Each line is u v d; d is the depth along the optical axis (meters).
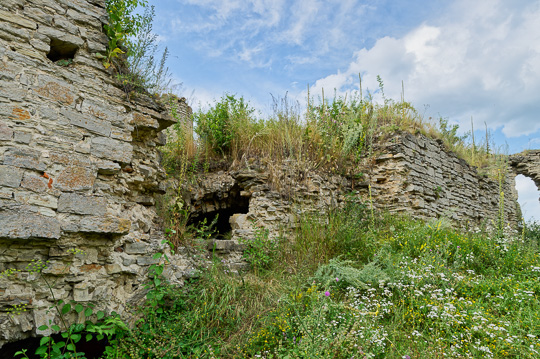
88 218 3.49
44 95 3.44
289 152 7.49
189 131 8.09
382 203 8.52
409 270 5.05
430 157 9.56
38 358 3.38
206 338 3.62
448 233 6.80
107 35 4.15
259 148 7.66
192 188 7.30
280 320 3.72
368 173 8.68
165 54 5.30
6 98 3.19
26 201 3.12
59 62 3.68
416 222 7.51
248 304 4.26
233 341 3.63
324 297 3.83
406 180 8.37
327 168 8.00
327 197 7.59
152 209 4.94
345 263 5.63
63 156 3.45
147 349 3.31
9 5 3.38
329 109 9.00
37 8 3.56
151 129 4.53
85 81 3.81
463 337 3.89
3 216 2.95
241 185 7.16
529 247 6.49
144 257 4.09
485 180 12.21
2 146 3.09
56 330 3.08
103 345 3.76
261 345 3.58
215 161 7.88
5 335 2.97
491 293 4.97
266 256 5.54
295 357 3.12
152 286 3.91
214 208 7.77
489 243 6.47
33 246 3.19
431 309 4.25
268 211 6.56
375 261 5.30
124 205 4.32
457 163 10.84
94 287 3.54
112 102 4.04
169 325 3.73
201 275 4.50
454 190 10.21
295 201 6.84
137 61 4.75
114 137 3.95
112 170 3.88
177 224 4.96
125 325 3.47
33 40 3.47
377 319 4.11
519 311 4.24
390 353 3.49
